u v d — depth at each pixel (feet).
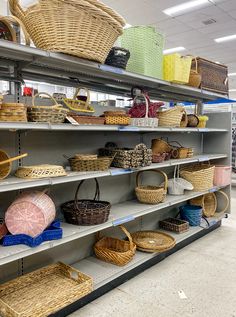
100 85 10.55
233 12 21.53
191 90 11.25
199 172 12.21
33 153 7.81
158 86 10.59
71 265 8.65
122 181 10.69
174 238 10.43
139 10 21.13
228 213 14.25
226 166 13.99
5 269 7.35
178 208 13.34
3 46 5.44
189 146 14.24
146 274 9.11
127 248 9.20
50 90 31.81
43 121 6.31
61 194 8.61
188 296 7.89
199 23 23.77
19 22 5.88
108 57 7.66
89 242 9.43
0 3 18.81
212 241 12.03
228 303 7.59
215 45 30.01
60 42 6.08
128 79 9.32
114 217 8.53
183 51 32.17
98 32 6.33
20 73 7.90
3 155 6.79
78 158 7.71
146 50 8.64
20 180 6.21
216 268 9.57
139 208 9.65
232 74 43.73
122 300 7.68
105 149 9.18
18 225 6.34
